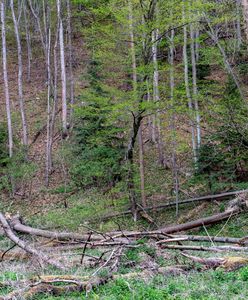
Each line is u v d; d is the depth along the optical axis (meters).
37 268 8.70
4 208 19.59
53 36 36.38
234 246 9.72
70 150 20.84
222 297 5.83
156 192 18.67
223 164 16.66
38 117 27.36
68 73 32.31
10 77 33.16
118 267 8.00
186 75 16.39
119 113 13.77
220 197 16.16
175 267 7.65
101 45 14.11
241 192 15.60
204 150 16.73
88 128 19.33
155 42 13.52
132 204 16.30
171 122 16.42
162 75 21.78
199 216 15.77
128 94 13.45
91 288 6.70
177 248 8.98
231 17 15.87
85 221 16.66
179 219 15.77
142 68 13.10
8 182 21.30
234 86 16.23
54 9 32.50
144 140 23.45
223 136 15.59
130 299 5.95
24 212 18.97
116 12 13.19
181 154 21.02
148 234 10.34
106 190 18.34
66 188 20.55
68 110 27.31
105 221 16.69
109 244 9.16
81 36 37.88
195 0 13.20
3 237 13.70
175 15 13.06
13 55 37.16
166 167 20.44
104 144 17.72
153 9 12.94
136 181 16.17
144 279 7.08
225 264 7.53
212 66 26.00
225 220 14.55
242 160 17.34
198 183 17.39
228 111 14.98
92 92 16.11
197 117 17.31
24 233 13.46
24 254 10.27
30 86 31.64
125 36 13.76
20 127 26.05
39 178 22.09
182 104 14.45
